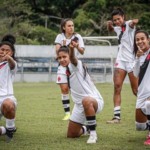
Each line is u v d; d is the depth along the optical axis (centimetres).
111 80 2658
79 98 724
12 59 701
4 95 692
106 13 3681
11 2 3269
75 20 3616
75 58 705
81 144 684
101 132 798
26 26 3400
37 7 3878
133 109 1180
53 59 2805
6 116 689
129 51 934
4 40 789
